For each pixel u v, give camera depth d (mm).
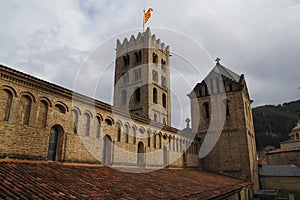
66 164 16453
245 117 38219
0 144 13117
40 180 11242
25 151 14266
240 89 39656
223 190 21094
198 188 18594
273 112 148125
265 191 38844
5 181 9898
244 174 35531
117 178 16000
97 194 11000
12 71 14188
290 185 44031
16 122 14188
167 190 15195
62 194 9781
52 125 16266
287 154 53406
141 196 12312
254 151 43125
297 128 67062
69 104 17688
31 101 15266
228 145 37938
